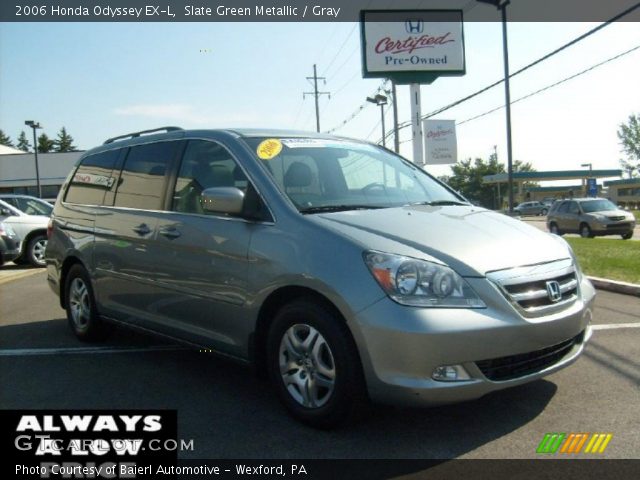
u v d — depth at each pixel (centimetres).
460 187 8488
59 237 620
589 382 442
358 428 367
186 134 493
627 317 660
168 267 459
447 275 334
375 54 2353
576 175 6209
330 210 399
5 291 981
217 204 396
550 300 359
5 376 486
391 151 547
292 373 375
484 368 335
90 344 588
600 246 1556
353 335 335
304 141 475
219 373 486
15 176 6038
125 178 543
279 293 379
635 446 337
